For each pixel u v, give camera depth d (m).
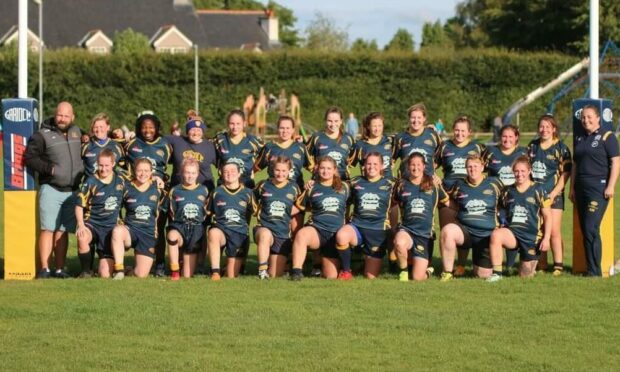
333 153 11.81
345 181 11.50
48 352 7.77
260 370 7.27
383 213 11.16
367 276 11.27
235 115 11.84
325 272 11.27
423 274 11.06
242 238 11.26
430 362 7.46
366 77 49.16
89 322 8.75
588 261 11.16
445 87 49.53
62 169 11.20
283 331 8.40
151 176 11.48
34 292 10.14
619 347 7.84
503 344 7.95
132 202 11.28
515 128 11.63
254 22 74.88
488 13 64.19
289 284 10.58
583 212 11.12
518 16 62.97
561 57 49.78
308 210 11.27
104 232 11.27
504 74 49.59
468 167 11.09
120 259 11.11
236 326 8.55
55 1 67.06
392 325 8.57
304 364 7.42
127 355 7.67
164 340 8.14
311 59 48.53
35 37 58.22
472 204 11.08
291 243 11.32
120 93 46.81
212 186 11.92
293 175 11.76
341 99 49.03
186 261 11.39
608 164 10.98
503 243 10.94
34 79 46.00
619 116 40.97
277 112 46.81
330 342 8.03
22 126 11.12
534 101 49.78
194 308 9.27
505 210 11.08
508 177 11.57
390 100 49.44
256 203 11.32
